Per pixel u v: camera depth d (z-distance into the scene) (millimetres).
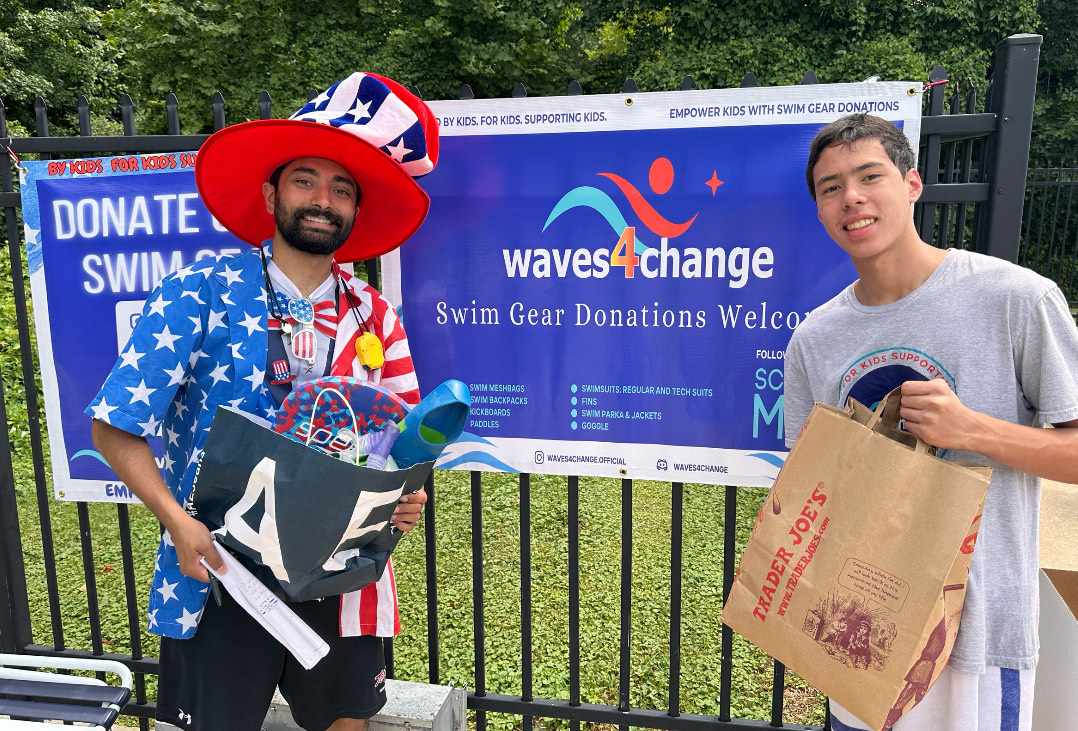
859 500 1543
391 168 1885
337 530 1571
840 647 1560
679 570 2432
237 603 1802
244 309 1765
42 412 6688
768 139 2219
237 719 1861
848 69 11695
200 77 11547
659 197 2307
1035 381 1564
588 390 2439
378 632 1990
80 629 3816
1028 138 2062
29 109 14883
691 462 2402
